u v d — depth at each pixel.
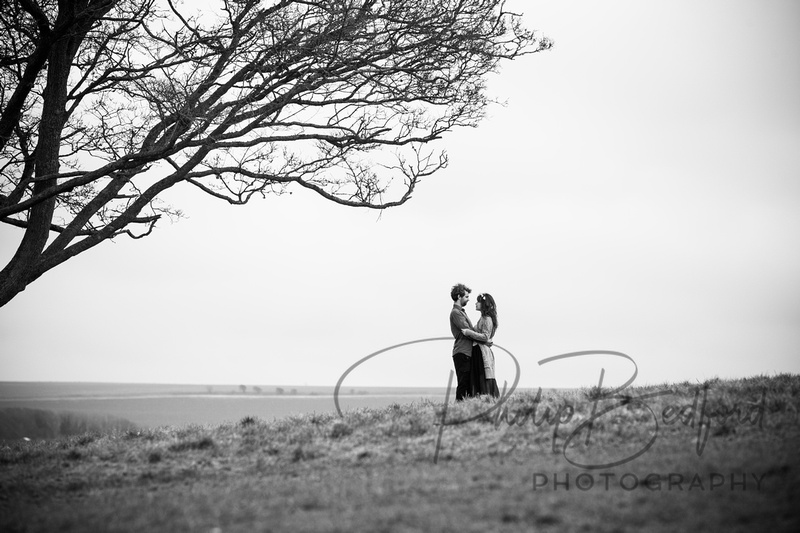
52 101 18.03
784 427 11.83
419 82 18.47
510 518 8.34
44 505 10.24
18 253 17.42
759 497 8.59
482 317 17.05
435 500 9.22
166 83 16.97
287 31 16.95
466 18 18.19
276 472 11.67
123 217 18.25
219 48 17.67
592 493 9.20
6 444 16.39
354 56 17.69
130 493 10.75
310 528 8.20
